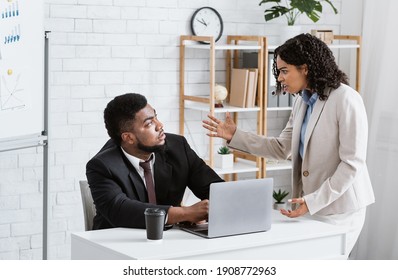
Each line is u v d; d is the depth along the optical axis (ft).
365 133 12.30
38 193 17.85
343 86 12.50
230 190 10.96
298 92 12.89
